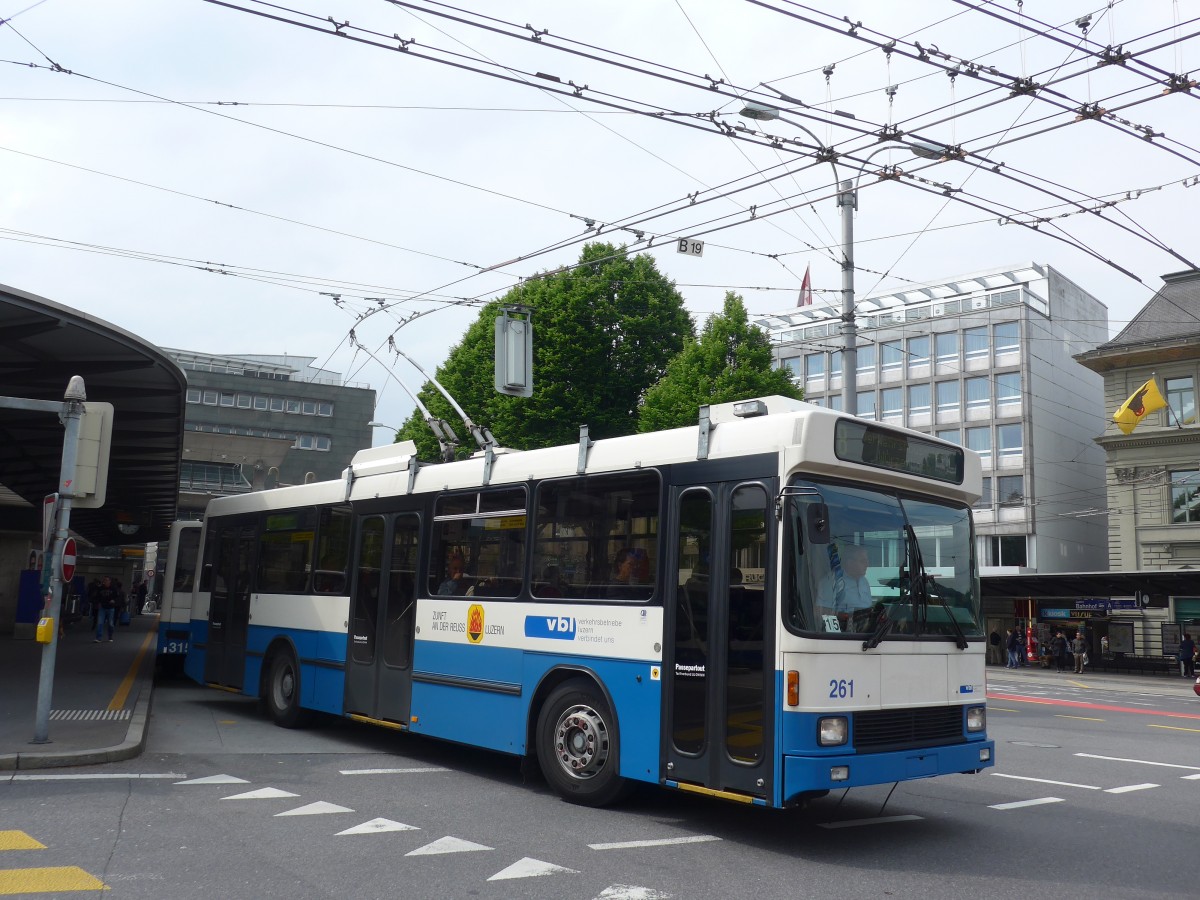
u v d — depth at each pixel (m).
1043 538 53.50
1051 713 20.50
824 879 6.47
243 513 14.85
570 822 7.86
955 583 8.36
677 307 35.03
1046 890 6.36
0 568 33.94
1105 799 9.74
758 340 30.47
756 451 7.68
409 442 11.93
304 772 9.71
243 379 77.44
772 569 7.30
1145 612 41.75
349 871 6.25
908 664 7.71
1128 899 6.19
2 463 23.91
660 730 7.95
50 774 9.02
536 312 33.78
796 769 6.92
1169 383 42.62
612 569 8.66
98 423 10.26
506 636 9.57
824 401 61.00
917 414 57.56
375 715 11.20
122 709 12.91
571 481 9.27
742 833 7.75
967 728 8.13
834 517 7.59
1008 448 54.34
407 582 11.06
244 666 14.08
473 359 36.38
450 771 10.10
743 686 7.34
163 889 5.75
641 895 5.95
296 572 13.22
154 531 40.44
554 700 8.91
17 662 20.70
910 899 6.07
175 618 18.88
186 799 8.18
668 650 8.00
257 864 6.34
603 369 33.62
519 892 5.93
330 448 78.69
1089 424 59.16
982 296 56.84
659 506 8.34
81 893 5.61
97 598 29.59
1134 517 42.75
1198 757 13.13
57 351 14.45
